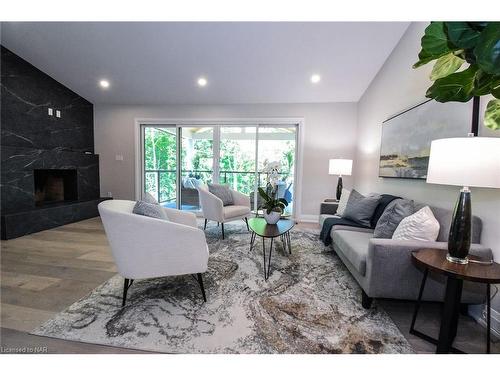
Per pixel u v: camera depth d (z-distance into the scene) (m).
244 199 3.91
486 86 0.97
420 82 2.48
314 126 4.48
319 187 4.56
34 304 1.77
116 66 3.80
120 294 1.91
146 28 3.02
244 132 4.77
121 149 4.98
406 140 2.66
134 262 1.69
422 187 2.39
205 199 3.57
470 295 1.58
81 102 4.72
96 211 4.60
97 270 2.32
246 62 3.53
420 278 1.61
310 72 3.66
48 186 4.56
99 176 5.06
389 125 3.07
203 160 4.92
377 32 2.85
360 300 1.88
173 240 1.72
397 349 1.39
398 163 2.83
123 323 1.57
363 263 1.77
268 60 3.46
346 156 4.45
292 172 4.75
